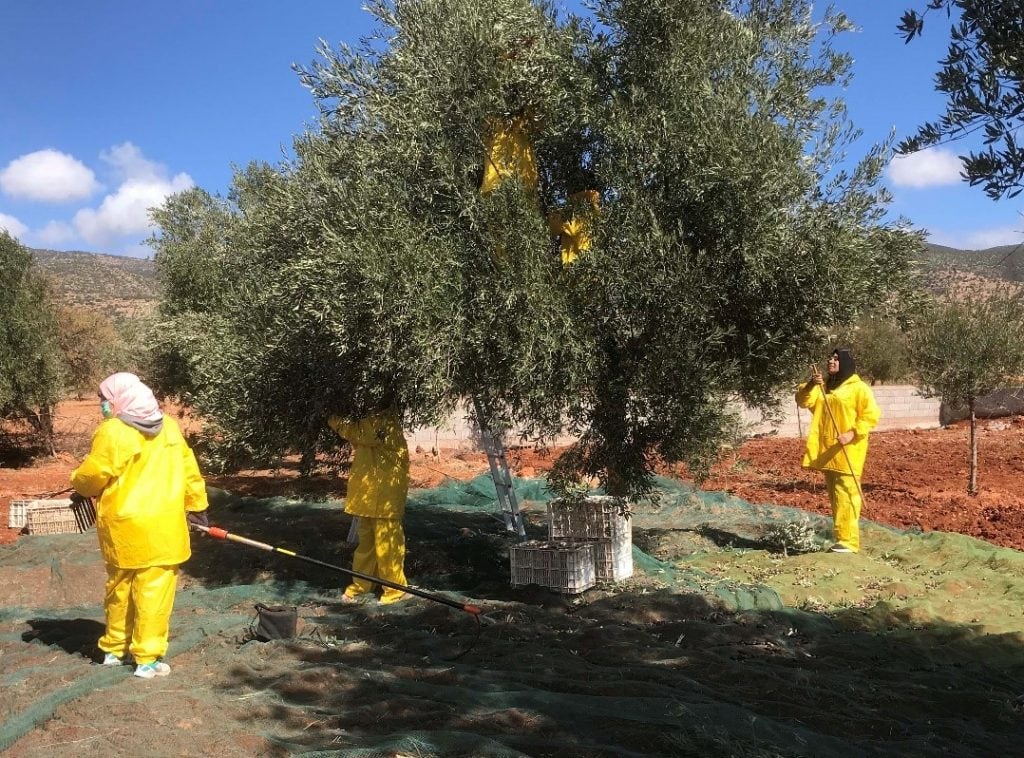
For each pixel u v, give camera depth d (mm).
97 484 5348
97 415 28078
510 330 6758
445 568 9133
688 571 9062
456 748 4113
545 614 7188
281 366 7652
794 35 7309
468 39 6848
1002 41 2969
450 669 5445
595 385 7293
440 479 16078
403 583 7953
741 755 4137
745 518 11852
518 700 4836
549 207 7871
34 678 5422
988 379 13836
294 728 4555
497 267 6711
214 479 15547
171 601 5598
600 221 7043
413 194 7043
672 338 6852
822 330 7457
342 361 7375
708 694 5203
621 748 4176
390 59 7293
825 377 10094
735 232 6773
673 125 6699
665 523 11711
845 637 6875
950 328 14008
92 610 7547
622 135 6758
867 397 9500
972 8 3039
